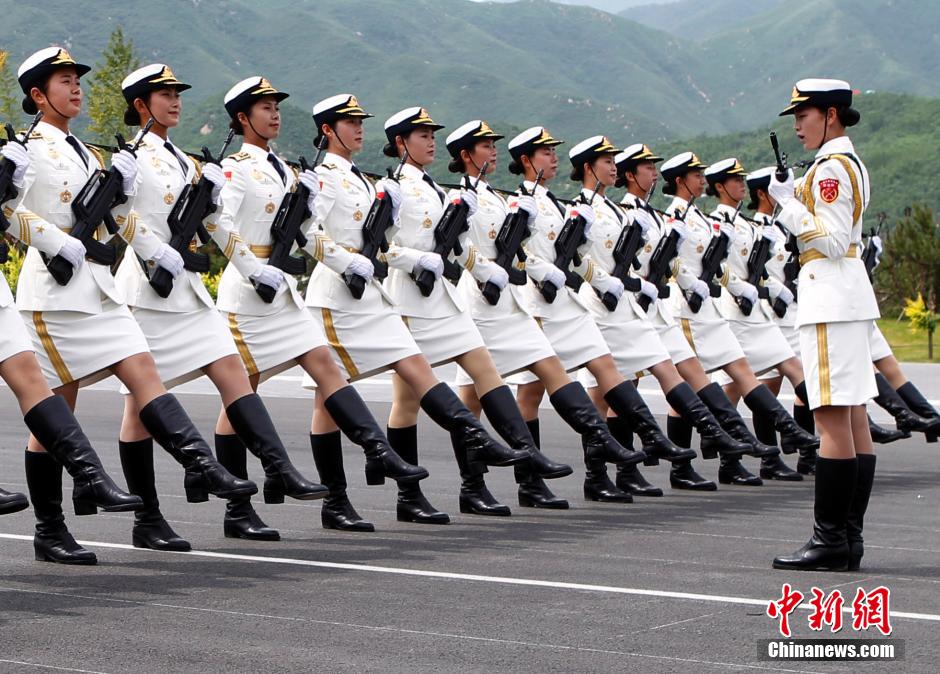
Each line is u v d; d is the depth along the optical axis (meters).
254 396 17.19
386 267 19.25
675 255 24.00
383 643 12.19
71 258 15.57
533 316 21.78
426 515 18.98
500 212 21.16
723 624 12.86
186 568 15.47
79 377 15.81
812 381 15.27
